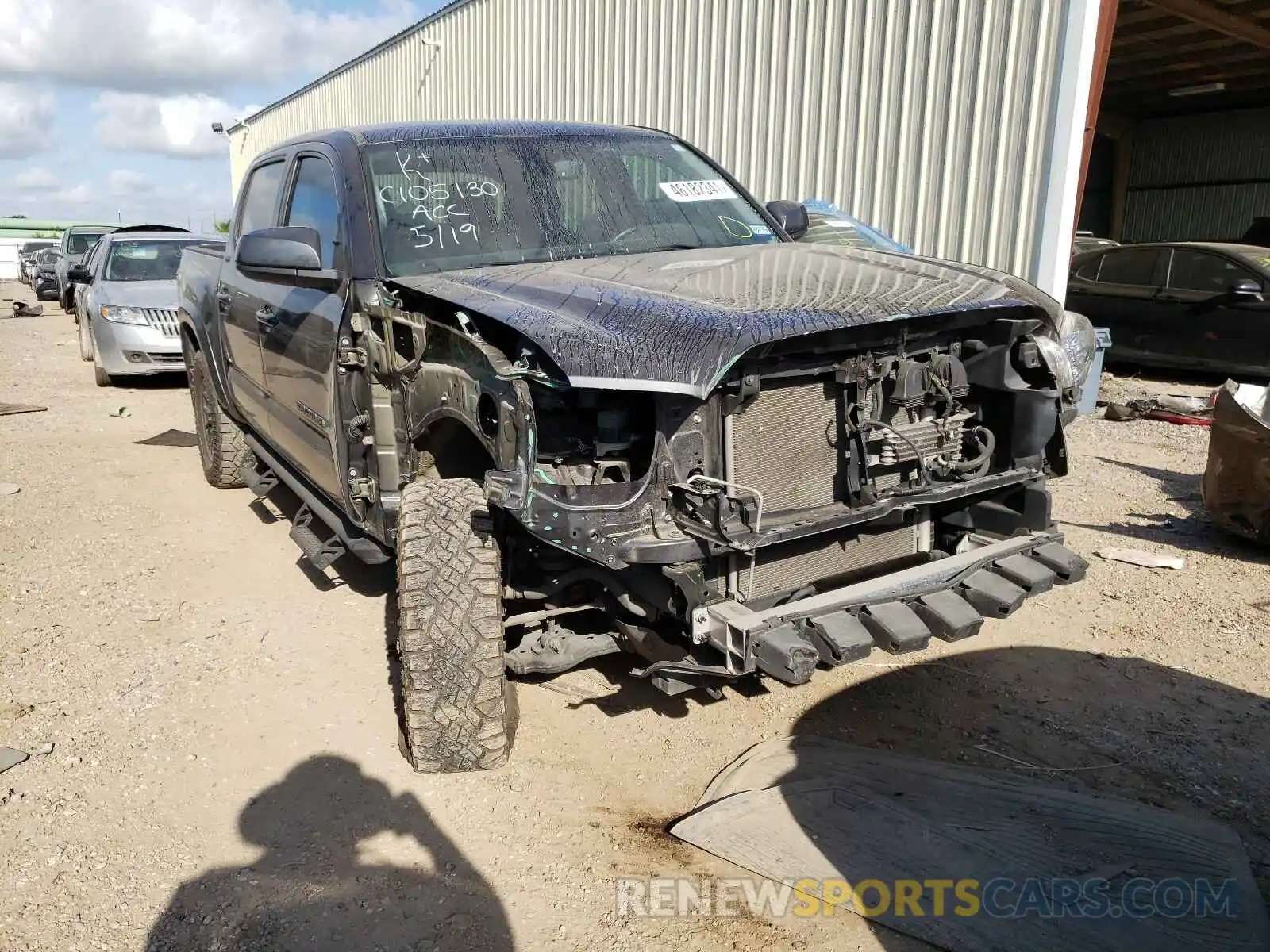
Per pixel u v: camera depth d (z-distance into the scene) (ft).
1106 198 78.48
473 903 8.30
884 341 9.62
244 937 7.93
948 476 10.34
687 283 10.27
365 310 11.48
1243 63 57.98
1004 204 25.91
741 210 14.64
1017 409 10.76
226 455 20.70
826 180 30.53
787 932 7.88
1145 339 34.96
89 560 17.04
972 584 9.69
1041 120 24.81
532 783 10.05
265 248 11.95
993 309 10.04
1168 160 73.36
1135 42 53.31
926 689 12.10
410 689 9.72
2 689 12.25
